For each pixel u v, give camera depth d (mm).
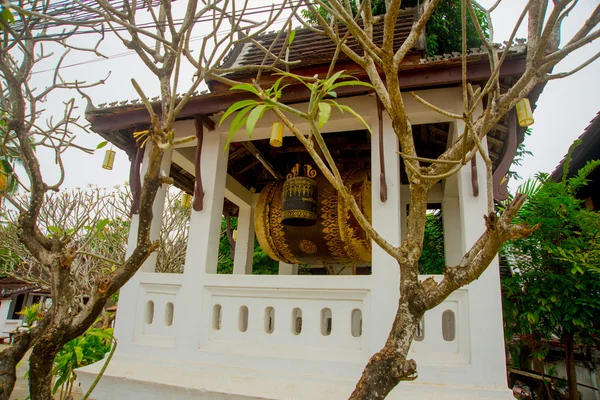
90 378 4441
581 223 5051
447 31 10570
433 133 5562
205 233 4840
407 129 2322
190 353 4453
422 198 2352
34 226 2576
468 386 3562
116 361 4621
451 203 6836
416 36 2348
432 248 9391
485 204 4059
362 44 2158
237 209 8297
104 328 5766
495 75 2109
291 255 5910
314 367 3965
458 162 2109
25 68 2961
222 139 5211
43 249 2514
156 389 4156
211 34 2539
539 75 2488
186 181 6926
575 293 4969
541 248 5199
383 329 3896
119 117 4957
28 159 2650
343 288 4109
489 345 3633
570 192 5609
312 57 5344
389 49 2037
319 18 2412
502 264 6531
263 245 5859
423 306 2156
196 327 4535
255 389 3838
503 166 4051
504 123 4352
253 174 7496
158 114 4828
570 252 4758
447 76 3973
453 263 6523
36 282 11102
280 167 6961
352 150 6406
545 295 5008
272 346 4254
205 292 4641
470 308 3748
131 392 4246
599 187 7473
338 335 4082
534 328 5391
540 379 6215
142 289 4910
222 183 5164
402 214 7012
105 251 11734
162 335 4703
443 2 10703
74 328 2213
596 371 6117
